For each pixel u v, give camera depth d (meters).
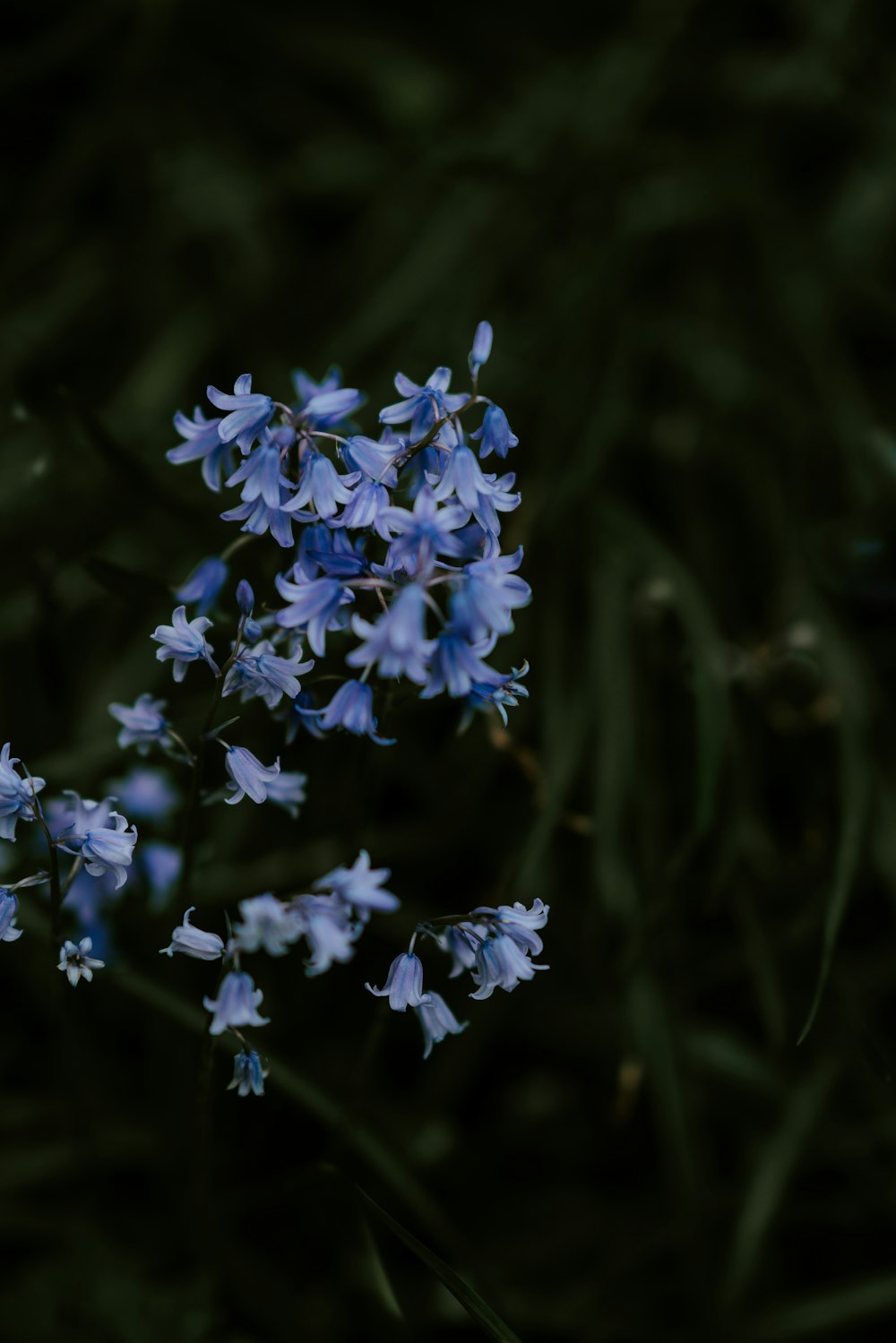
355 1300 1.28
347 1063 1.44
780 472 1.72
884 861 1.40
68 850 0.97
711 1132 1.44
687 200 1.93
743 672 1.48
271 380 1.80
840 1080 1.43
